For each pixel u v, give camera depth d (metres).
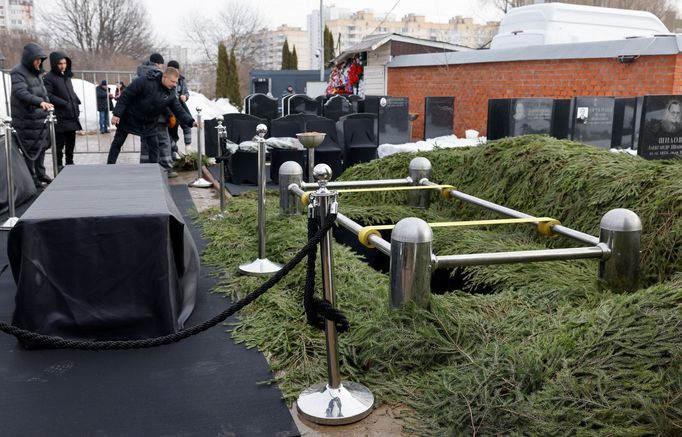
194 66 53.84
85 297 3.44
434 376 2.82
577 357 2.61
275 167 8.68
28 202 7.57
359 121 9.26
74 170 5.23
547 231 3.86
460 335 3.07
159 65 9.77
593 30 13.49
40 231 3.36
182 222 3.65
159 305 3.48
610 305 2.91
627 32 13.86
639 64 10.94
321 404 2.69
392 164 6.75
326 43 41.19
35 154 8.25
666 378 2.36
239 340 3.45
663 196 4.05
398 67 17.00
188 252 3.97
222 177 6.44
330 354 2.72
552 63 12.52
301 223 5.21
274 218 5.54
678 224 3.84
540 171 5.15
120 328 3.47
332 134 8.93
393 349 3.03
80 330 3.42
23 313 3.36
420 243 3.03
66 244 3.40
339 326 2.71
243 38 52.66
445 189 5.12
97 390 2.91
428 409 2.63
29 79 7.90
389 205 6.16
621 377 2.44
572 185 4.77
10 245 3.42
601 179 4.61
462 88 14.88
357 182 5.40
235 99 31.11
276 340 3.37
